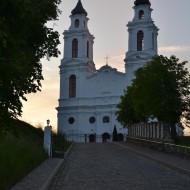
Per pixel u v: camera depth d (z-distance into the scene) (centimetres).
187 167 1933
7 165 1434
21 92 992
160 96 4088
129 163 2353
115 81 8281
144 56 8044
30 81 1098
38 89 1209
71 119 8425
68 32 8819
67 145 4100
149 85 4131
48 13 1309
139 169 1992
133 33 8262
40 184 1336
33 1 1213
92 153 3309
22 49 965
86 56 8719
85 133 8281
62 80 8650
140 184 1442
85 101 8412
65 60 8662
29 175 1591
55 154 2652
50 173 1661
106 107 8194
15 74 895
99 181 1525
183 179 1602
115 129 7762
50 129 2625
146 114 4425
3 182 1237
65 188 1355
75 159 2650
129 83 8062
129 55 8144
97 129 8181
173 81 4091
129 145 4616
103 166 2144
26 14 916
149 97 4112
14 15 891
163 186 1396
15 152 1720
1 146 1620
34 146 2358
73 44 8788
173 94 4078
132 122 5706
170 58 4203
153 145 3762
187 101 4138
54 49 1803
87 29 8825
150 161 2527
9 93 946
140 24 8212
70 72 8606
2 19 840
